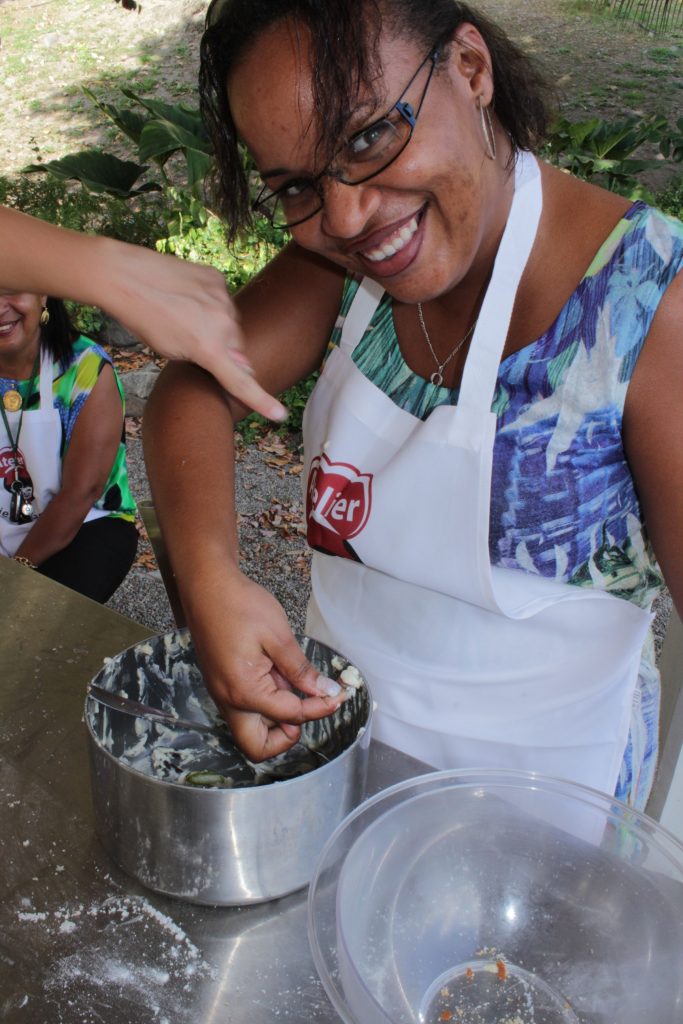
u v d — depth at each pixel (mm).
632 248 966
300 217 927
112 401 2381
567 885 865
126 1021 759
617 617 1127
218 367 920
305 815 836
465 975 805
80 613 1337
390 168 847
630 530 1112
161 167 5961
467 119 886
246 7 828
